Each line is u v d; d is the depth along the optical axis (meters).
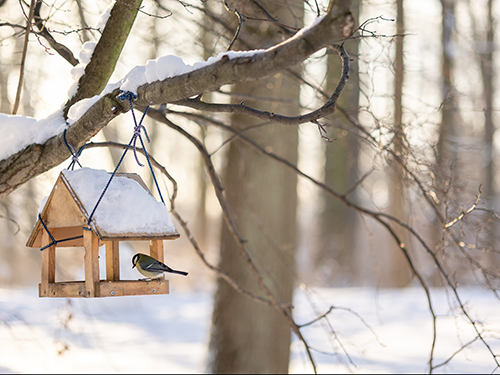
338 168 21.17
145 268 3.66
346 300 14.80
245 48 6.05
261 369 8.21
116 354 9.62
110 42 4.01
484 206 5.96
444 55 12.48
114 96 3.36
